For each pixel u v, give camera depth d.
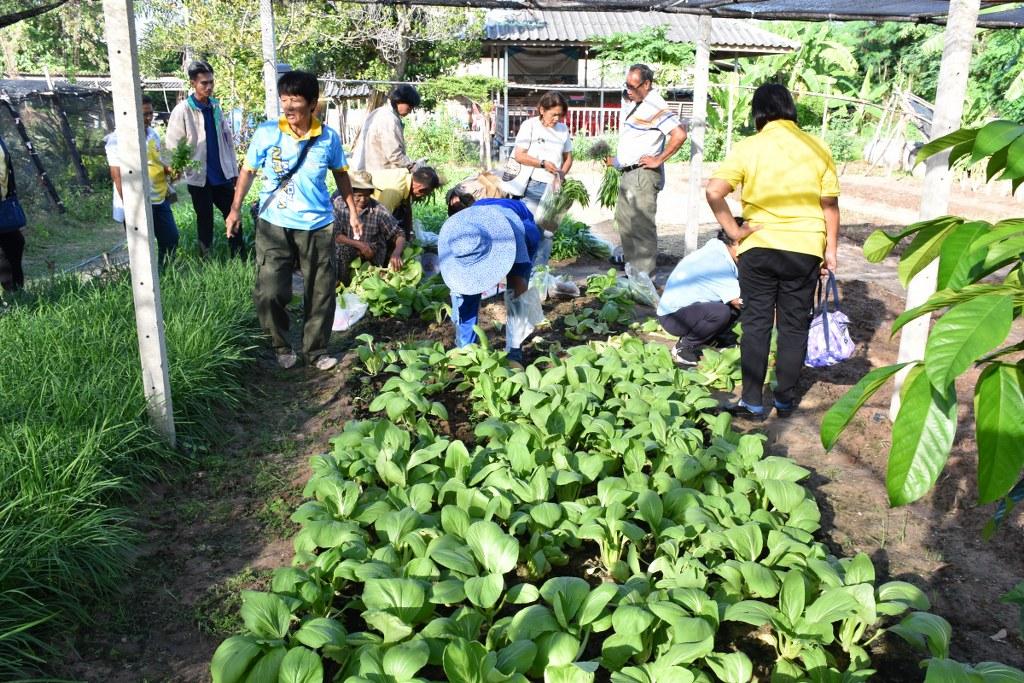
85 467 3.71
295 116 5.27
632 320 7.22
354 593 3.31
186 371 4.87
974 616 3.15
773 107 4.73
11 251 6.97
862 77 30.42
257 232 5.59
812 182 4.62
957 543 3.66
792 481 3.77
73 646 2.95
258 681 2.54
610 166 8.84
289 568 3.05
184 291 6.29
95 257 9.28
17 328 5.25
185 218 11.08
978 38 21.41
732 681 2.59
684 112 25.27
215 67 20.97
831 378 5.77
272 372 5.88
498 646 2.77
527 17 26.28
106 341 5.14
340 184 5.72
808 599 3.00
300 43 20.89
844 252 9.77
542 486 3.65
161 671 2.86
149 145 7.59
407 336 6.68
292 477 4.31
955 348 1.13
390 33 21.72
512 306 5.55
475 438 4.77
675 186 17.70
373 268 7.43
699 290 5.82
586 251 9.79
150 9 21.25
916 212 13.28
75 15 26.11
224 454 4.58
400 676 2.48
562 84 26.70
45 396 4.31
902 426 1.26
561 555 3.45
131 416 4.25
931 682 2.21
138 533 3.59
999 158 1.49
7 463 3.60
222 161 8.37
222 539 3.72
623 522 3.31
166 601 3.26
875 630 3.06
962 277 1.35
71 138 15.63
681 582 3.00
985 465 1.23
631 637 2.72
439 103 23.64
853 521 3.85
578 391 4.62
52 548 3.13
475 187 5.88
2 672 2.67
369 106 8.35
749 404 5.00
